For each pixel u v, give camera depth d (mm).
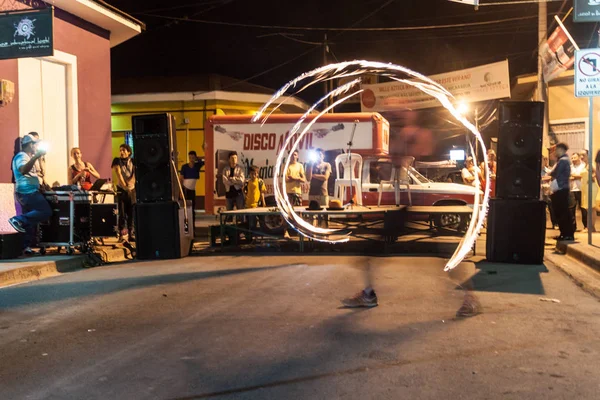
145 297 6852
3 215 10328
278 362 4367
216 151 15016
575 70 10133
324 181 13281
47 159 11867
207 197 15055
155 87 27031
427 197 13953
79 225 9773
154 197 10258
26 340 5062
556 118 20266
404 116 31594
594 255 8633
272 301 6516
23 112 11156
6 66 10711
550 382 3910
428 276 8070
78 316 5930
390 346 4746
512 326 5363
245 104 26453
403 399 3629
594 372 4109
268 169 14812
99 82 13594
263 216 12641
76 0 11633
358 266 9070
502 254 9148
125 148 12156
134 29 13945
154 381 4000
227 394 3744
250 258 10219
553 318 5676
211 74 26656
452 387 3826
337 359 4422
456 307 6145
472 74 22922
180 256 10281
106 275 8539
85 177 11453
